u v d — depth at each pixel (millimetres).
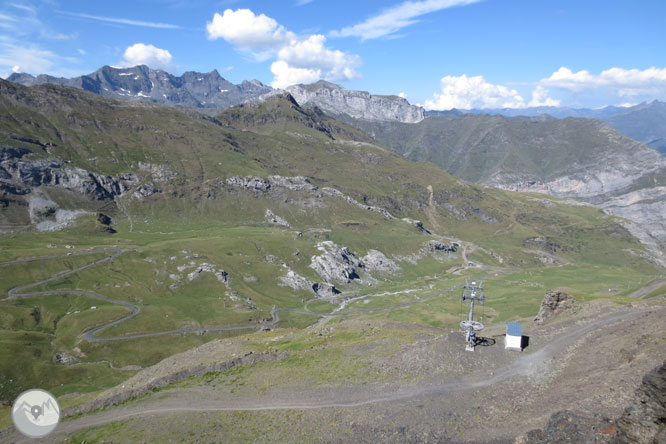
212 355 94062
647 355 54219
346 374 73750
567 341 73000
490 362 68812
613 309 87562
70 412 75625
